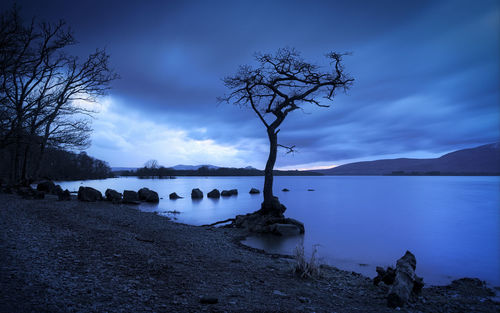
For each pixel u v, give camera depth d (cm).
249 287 666
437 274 1132
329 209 3622
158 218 2022
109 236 1050
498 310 678
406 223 2539
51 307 426
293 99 2211
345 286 783
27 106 1984
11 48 1535
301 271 854
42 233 976
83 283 549
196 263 848
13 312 395
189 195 5284
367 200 5044
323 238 1767
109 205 2505
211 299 527
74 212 1677
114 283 573
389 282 780
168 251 970
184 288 598
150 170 17612
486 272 1164
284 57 2217
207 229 1788
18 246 772
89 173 13850
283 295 631
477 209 3734
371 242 1714
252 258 1063
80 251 797
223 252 1113
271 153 2145
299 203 4406
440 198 5622
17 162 2753
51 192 3372
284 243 1553
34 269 597
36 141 2236
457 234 2048
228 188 8162
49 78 2367
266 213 2038
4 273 553
